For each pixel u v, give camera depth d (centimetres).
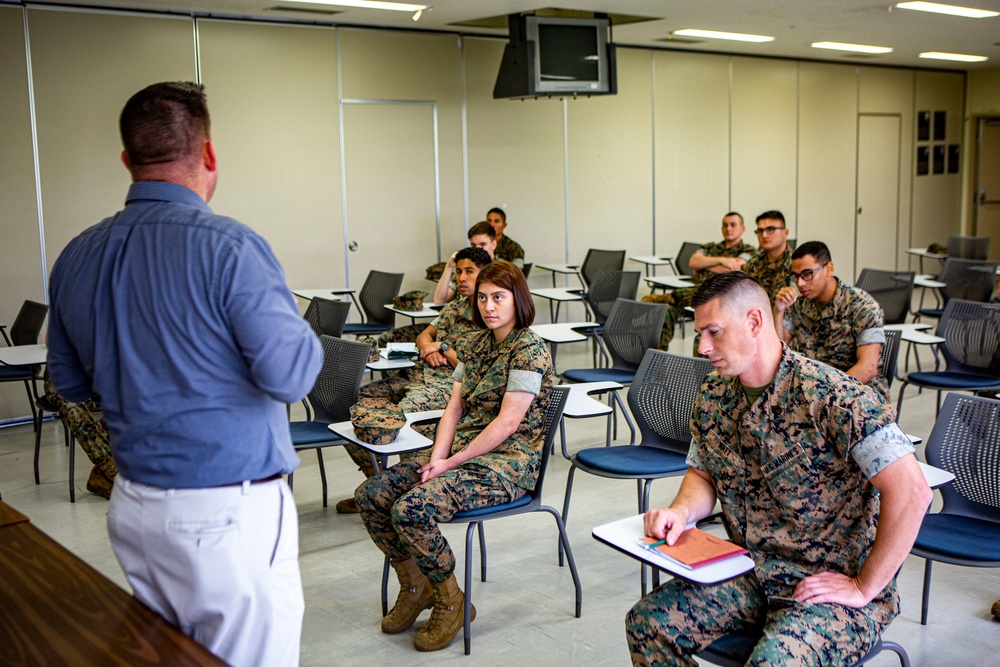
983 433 275
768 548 205
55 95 646
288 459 165
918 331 541
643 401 357
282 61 744
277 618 164
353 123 785
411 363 441
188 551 155
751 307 196
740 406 206
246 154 735
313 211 772
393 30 797
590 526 404
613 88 777
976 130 1294
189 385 152
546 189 908
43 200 648
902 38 952
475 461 293
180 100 160
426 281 842
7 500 454
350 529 405
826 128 1130
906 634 298
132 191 161
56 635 154
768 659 181
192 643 151
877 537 190
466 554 290
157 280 153
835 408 192
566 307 945
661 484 467
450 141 842
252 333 149
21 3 628
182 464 154
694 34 890
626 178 963
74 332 161
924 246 1269
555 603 325
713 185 1034
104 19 661
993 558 242
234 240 152
